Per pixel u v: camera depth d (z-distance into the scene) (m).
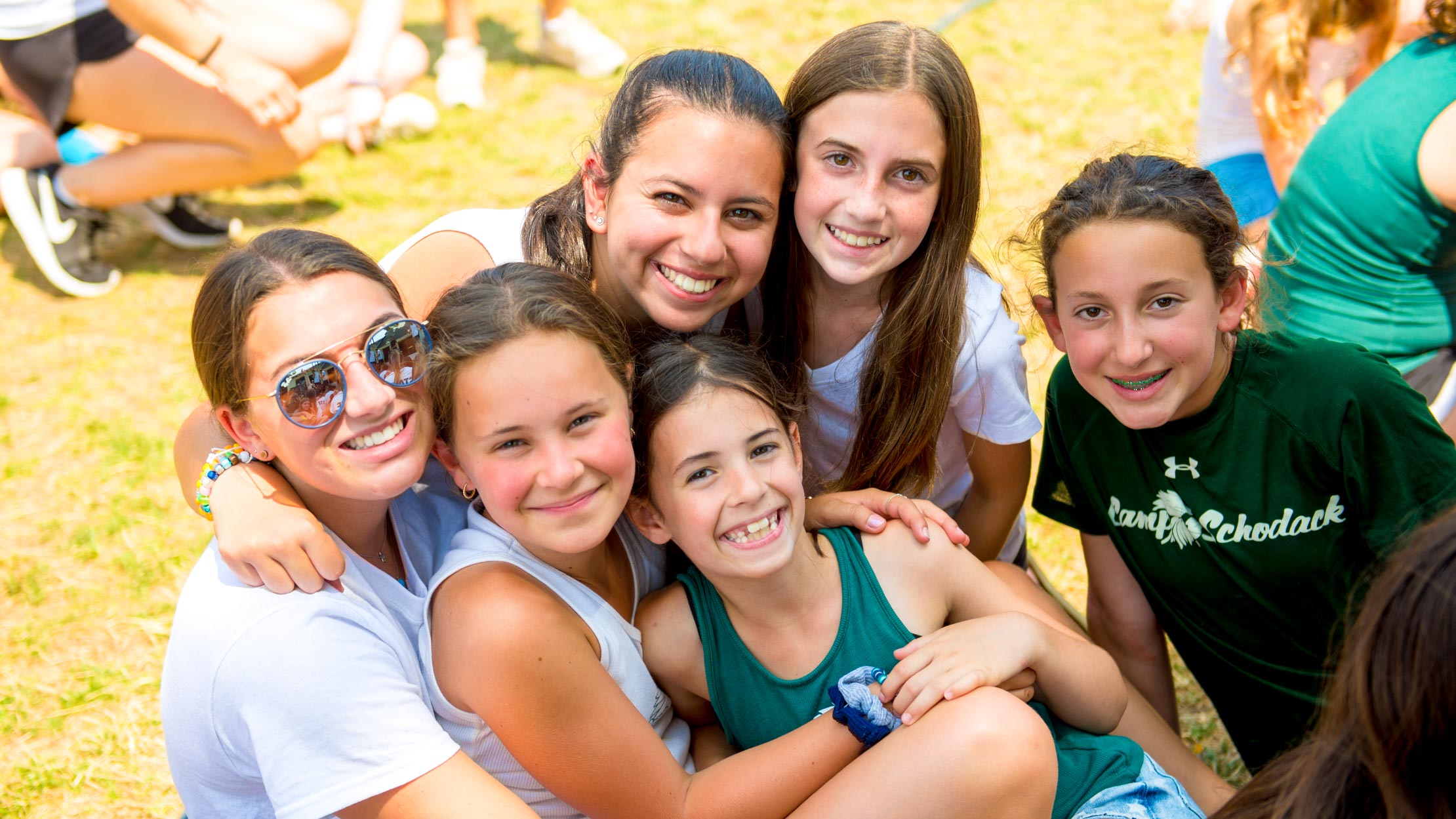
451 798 1.62
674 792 1.78
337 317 1.67
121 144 4.96
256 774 1.71
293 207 5.02
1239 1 3.43
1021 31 6.41
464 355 1.71
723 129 1.91
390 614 1.80
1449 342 2.62
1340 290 2.65
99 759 2.65
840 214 2.08
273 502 1.73
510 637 1.69
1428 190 2.47
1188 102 5.46
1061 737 1.98
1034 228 2.18
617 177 2.00
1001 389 2.29
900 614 1.97
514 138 5.57
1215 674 2.28
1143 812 1.81
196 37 4.29
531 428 1.71
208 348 1.71
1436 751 1.10
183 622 1.68
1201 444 2.03
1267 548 2.04
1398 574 1.13
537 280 1.78
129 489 3.56
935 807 1.66
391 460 1.72
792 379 2.33
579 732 1.72
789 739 1.80
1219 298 1.93
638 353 2.01
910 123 2.03
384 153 5.49
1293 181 2.75
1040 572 2.72
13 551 3.32
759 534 1.86
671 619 2.01
